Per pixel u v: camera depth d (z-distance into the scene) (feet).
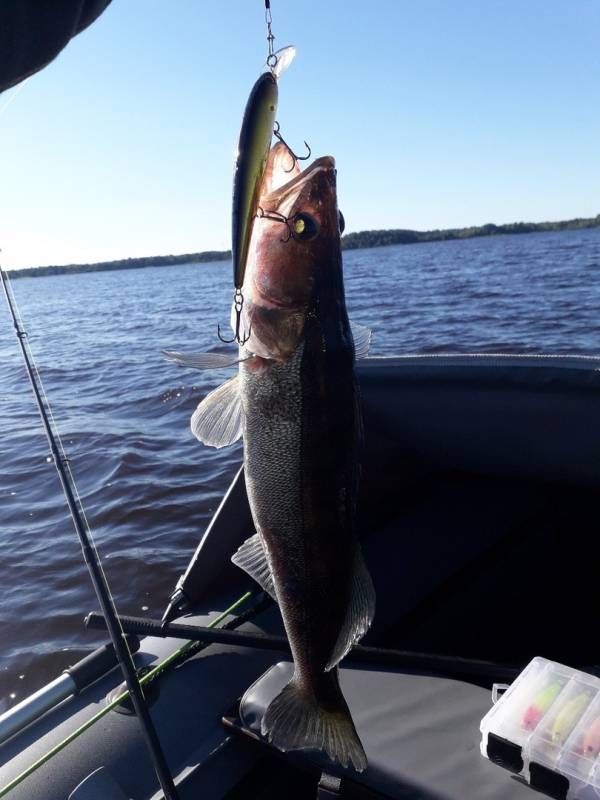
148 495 6.72
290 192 1.47
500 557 3.17
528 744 1.67
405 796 1.71
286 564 1.45
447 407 2.96
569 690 1.84
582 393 2.64
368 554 3.14
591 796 1.56
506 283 27.99
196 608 2.81
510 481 3.45
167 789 1.73
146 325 24.12
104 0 1.20
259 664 2.47
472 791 1.67
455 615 2.92
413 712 1.97
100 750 2.08
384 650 2.21
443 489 3.64
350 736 1.47
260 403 1.44
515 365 2.82
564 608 3.31
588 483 2.83
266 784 2.05
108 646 2.41
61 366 15.71
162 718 2.21
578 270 32.73
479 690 2.05
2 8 1.01
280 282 1.44
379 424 3.19
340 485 1.43
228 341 1.42
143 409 10.47
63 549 5.80
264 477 1.44
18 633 4.72
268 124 1.15
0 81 1.07
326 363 1.43
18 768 2.02
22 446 8.86
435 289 27.73
